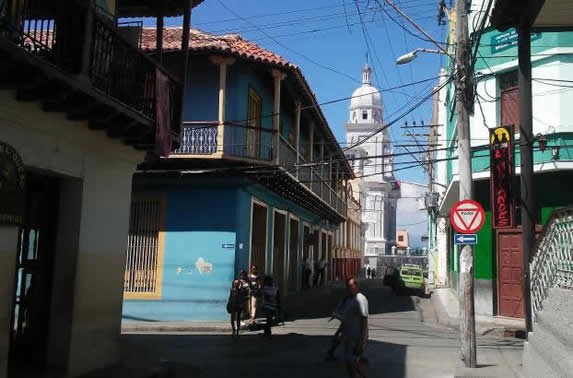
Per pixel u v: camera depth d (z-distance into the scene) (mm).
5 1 6457
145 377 9359
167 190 18203
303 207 27906
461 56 11320
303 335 15250
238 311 15234
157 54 11273
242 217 18344
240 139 18125
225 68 17812
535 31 12250
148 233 18172
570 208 7832
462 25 11383
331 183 31688
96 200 9477
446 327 17469
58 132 8312
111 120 8875
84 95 7746
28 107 7559
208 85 18453
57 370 8641
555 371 7441
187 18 11531
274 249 24469
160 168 17891
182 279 17797
